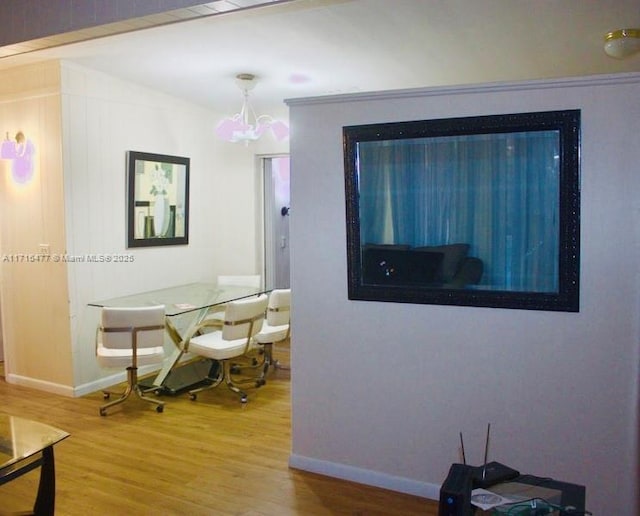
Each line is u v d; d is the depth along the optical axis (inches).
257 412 161.9
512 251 103.8
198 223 229.5
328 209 118.0
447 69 168.6
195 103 221.6
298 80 183.2
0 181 185.6
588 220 98.0
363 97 112.0
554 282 101.2
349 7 117.5
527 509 77.4
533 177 101.2
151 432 147.2
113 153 186.1
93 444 139.5
